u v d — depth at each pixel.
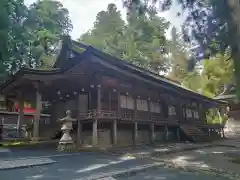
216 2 7.69
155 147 16.27
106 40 42.47
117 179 7.17
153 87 19.30
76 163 9.45
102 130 15.86
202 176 7.73
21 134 19.47
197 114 29.00
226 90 34.53
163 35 41.56
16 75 15.73
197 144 19.22
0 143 15.87
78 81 17.03
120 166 8.99
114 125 15.76
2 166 8.31
